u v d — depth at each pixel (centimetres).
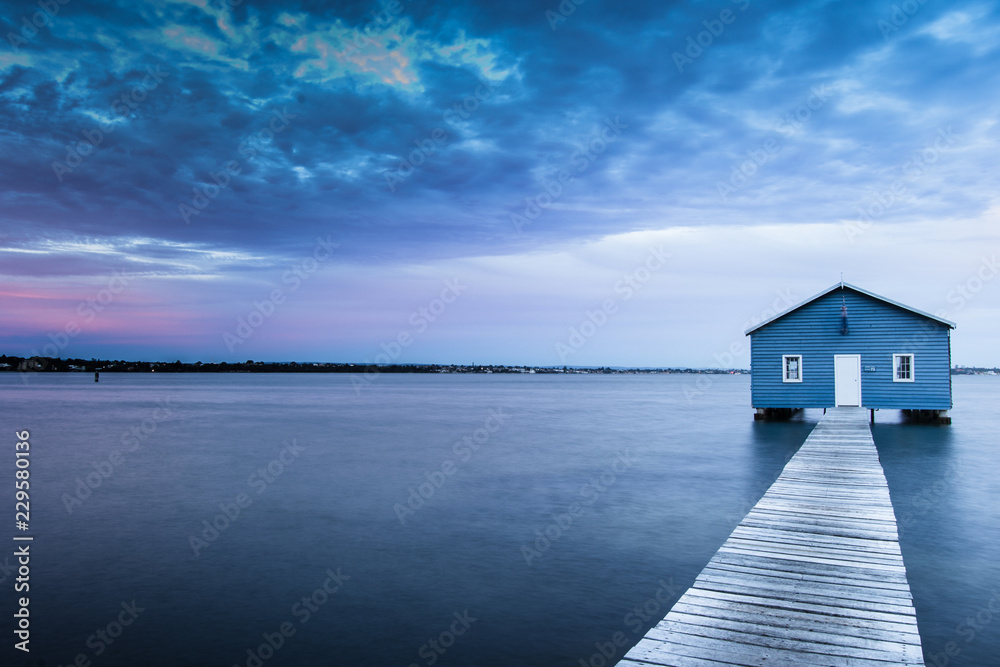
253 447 2883
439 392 10262
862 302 3134
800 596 866
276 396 8338
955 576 1062
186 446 2927
